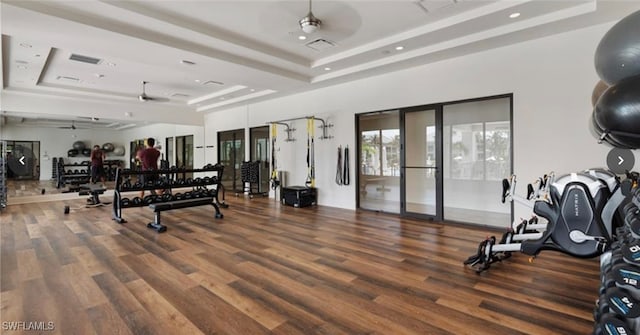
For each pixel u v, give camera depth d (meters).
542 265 3.32
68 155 15.31
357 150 6.67
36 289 2.78
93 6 3.43
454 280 2.96
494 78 4.72
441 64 5.27
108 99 8.78
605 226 2.78
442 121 5.35
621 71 1.71
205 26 4.22
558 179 3.02
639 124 1.61
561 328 2.13
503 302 2.51
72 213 6.37
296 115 7.86
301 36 4.59
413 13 3.90
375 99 6.20
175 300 2.58
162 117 10.00
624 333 1.68
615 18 3.69
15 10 3.27
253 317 2.32
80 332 2.12
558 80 4.20
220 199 8.35
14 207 7.09
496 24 4.05
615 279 1.74
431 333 2.10
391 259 3.55
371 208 6.66
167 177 8.01
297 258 3.61
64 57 5.45
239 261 3.51
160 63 5.18
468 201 5.91
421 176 5.73
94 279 3.00
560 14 3.71
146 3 3.56
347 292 2.72
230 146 10.25
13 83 6.95
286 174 8.24
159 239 4.42
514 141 4.58
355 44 4.96
